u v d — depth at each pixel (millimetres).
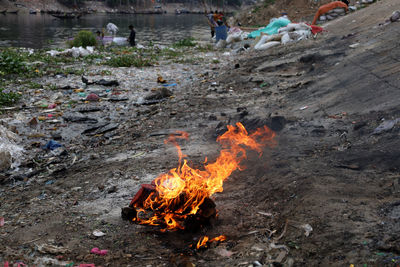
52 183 5336
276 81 10656
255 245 3135
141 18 67062
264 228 3414
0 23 42500
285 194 3922
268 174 4551
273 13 30281
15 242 3572
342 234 2969
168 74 13891
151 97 10289
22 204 4637
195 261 3066
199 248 3277
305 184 3947
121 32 36719
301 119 6715
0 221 4070
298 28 17734
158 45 23391
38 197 4828
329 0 28516
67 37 29125
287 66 12000
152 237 3549
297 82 10008
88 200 4539
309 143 5457
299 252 2895
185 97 10273
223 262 2986
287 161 4852
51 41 25156
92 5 90375
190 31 39406
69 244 3477
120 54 19000
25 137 7438
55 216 4121
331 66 10172
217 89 10883
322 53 11633
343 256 2725
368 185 3746
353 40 12102
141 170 5344
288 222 3311
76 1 87625
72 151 6805
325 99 7648
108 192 4703
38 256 3273
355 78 8094
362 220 3107
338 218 3195
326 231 3051
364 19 15188
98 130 7855
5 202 4758
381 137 4980
